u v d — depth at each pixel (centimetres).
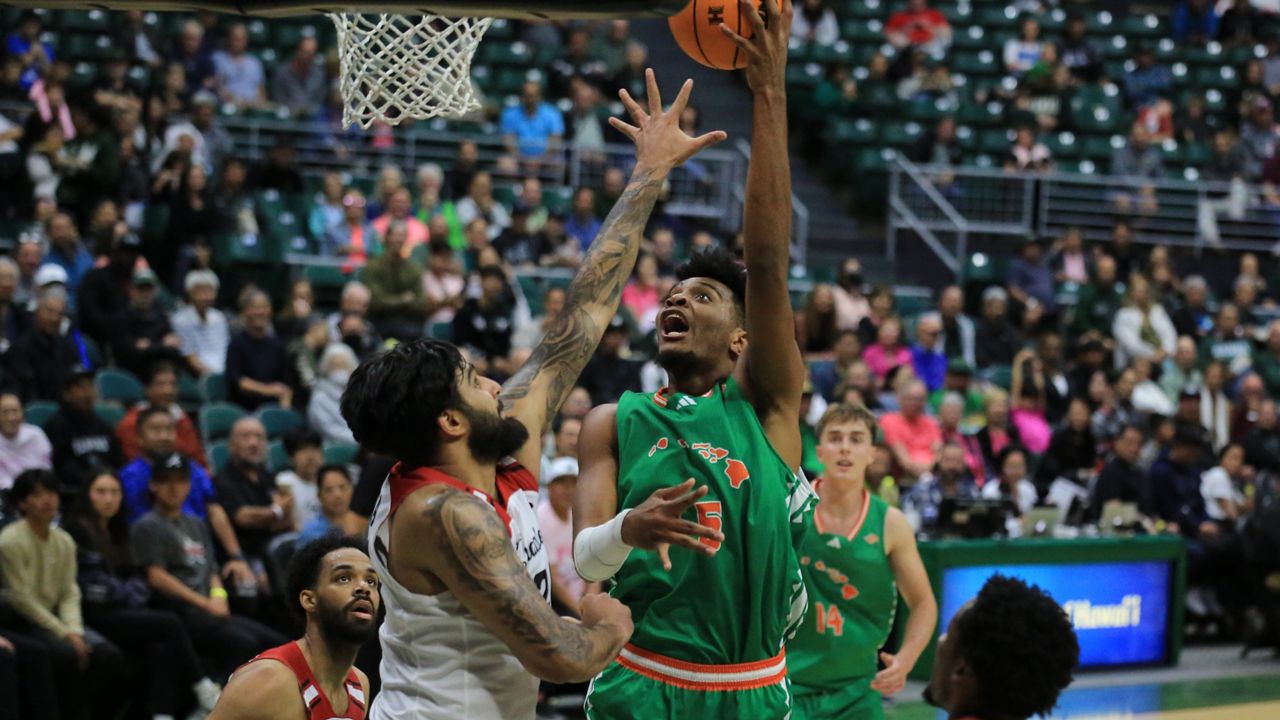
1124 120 1809
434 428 281
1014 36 1962
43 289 980
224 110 1449
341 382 1012
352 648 420
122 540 762
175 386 910
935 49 1902
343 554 416
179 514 761
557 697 852
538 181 1488
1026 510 1064
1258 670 1002
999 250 1658
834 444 534
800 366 358
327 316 1219
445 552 273
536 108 1541
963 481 1024
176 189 1225
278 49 1606
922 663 923
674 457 354
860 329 1282
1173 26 2052
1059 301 1498
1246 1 2048
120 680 745
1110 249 1572
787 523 358
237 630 747
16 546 699
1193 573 1083
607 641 285
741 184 1600
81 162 1259
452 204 1339
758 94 333
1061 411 1253
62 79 1325
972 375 1251
